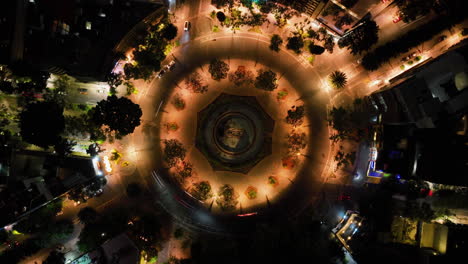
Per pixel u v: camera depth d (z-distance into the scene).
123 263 42.06
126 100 46.09
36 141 43.66
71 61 46.22
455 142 41.00
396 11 50.94
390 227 44.16
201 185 50.41
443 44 49.66
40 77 44.78
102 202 50.66
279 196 51.44
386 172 45.34
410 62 50.50
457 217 46.34
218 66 50.56
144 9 49.16
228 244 46.56
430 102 43.38
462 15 48.16
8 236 46.75
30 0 41.88
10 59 41.53
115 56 48.53
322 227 49.00
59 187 47.22
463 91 41.12
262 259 44.22
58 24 45.59
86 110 49.88
